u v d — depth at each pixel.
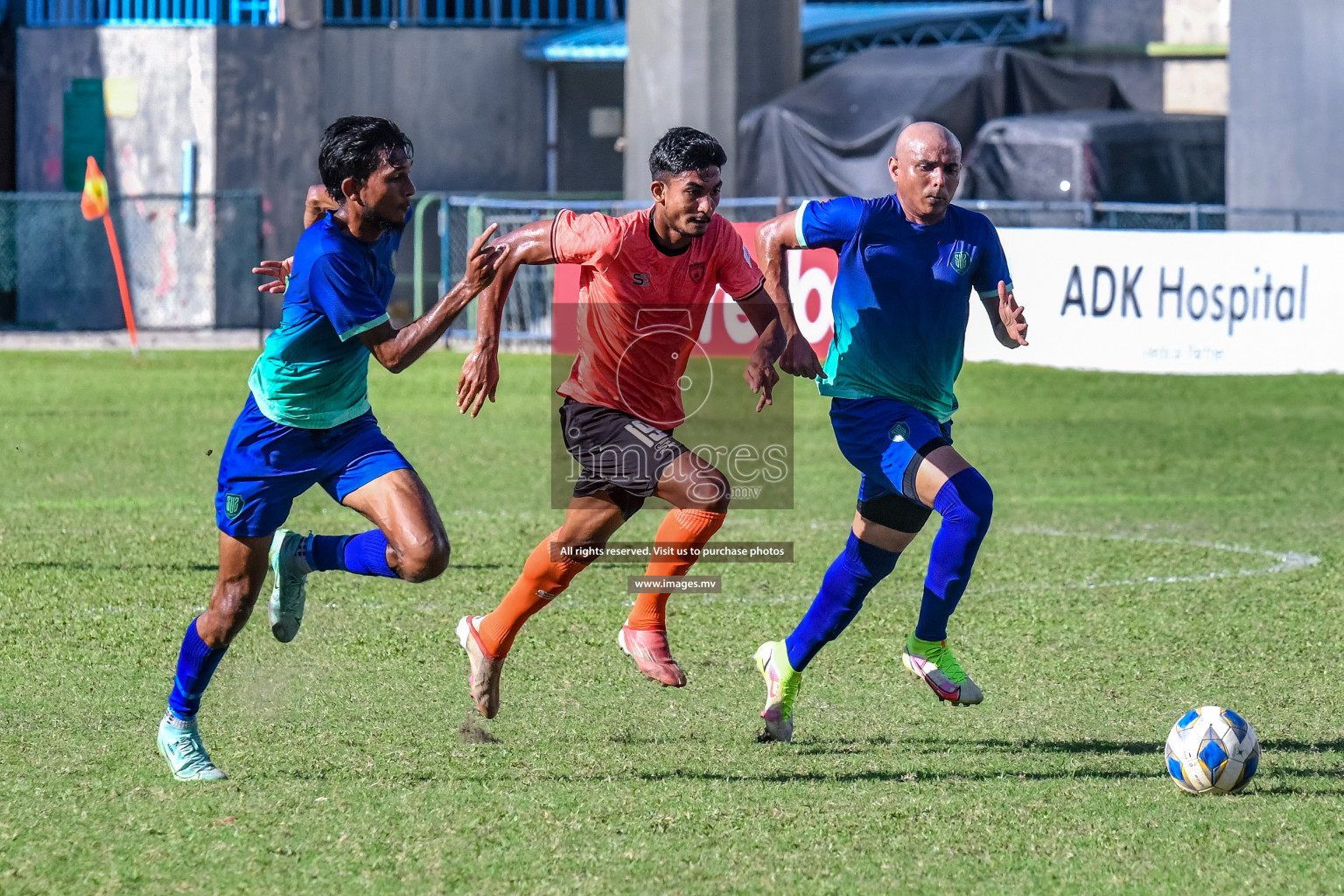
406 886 14.34
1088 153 75.38
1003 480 43.66
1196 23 91.19
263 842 15.38
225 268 89.44
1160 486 42.75
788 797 17.03
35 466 43.66
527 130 94.12
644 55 87.31
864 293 19.56
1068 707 21.33
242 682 22.05
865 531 19.67
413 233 89.88
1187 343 60.50
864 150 79.44
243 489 17.28
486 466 44.91
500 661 18.98
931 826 16.09
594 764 18.34
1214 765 17.03
